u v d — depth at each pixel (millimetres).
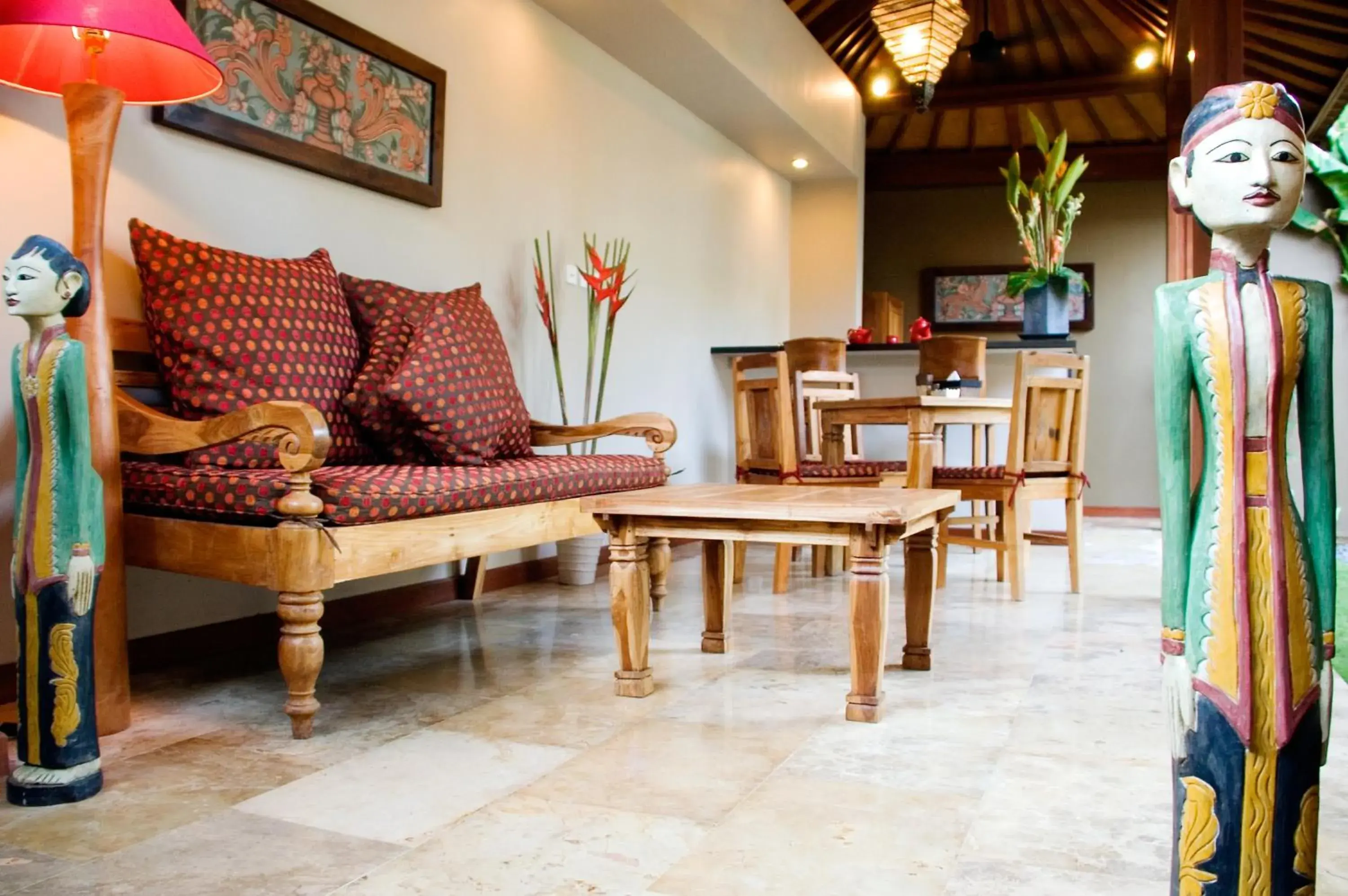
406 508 2246
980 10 6613
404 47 3557
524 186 4234
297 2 3043
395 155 3471
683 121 5633
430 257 3707
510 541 2629
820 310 7285
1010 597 3879
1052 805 1699
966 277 8992
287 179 3117
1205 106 1052
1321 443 1029
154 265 2516
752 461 4250
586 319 4688
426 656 2848
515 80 4168
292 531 2037
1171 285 1075
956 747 2018
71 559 1707
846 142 6891
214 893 1369
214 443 2209
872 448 5613
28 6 1998
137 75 2436
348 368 2854
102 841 1549
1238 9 4121
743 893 1369
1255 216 995
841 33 6461
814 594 3955
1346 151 4660
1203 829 1035
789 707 2311
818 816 1649
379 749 2008
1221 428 1028
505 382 3184
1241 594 1009
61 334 1740
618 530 2398
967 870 1441
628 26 4512
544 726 2158
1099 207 8750
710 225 5984
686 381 5680
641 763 1921
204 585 2877
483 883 1399
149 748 2016
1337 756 1959
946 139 8500
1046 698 2400
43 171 2455
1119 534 6562
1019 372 3729
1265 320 1009
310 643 2062
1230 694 1011
